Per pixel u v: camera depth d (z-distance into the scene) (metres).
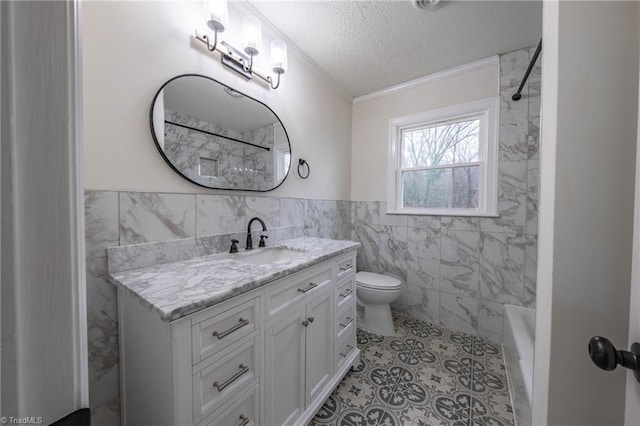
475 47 1.85
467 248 2.12
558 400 0.46
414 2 1.43
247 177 1.54
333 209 2.40
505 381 1.52
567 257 0.44
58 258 0.27
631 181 0.40
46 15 0.25
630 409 0.40
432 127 2.37
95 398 0.94
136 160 1.05
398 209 2.49
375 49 1.87
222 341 0.81
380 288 2.02
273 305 1.01
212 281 0.88
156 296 0.75
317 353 1.28
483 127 2.09
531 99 1.85
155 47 1.10
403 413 1.29
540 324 0.49
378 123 2.56
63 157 0.27
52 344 0.26
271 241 1.69
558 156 0.44
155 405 0.79
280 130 1.76
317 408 1.24
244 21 1.35
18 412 0.24
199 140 1.28
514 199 1.92
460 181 2.22
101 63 0.95
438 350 1.85
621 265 0.41
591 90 0.42
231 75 1.43
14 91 0.23
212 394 0.79
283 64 1.55
